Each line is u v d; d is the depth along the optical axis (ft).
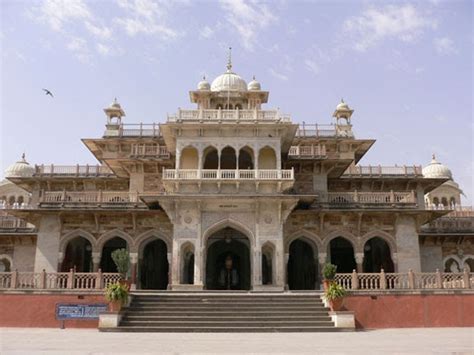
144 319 59.62
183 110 91.45
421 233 111.24
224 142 90.53
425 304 66.39
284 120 90.74
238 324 58.70
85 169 117.80
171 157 103.09
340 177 110.73
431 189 116.16
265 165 92.79
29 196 139.03
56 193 96.68
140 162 105.29
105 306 63.46
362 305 65.72
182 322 58.75
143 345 43.14
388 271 101.91
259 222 86.48
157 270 108.37
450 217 116.37
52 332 56.49
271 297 67.00
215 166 97.66
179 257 85.20
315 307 63.93
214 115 91.40
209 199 86.38
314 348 41.14
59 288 66.69
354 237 94.89
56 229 95.86
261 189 88.33
